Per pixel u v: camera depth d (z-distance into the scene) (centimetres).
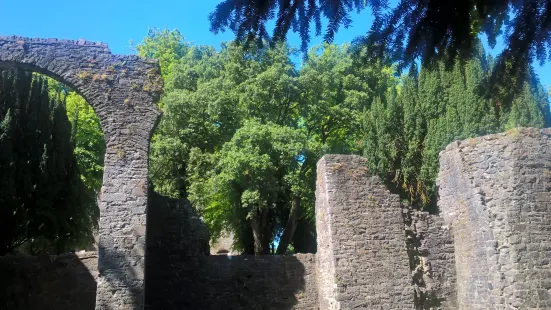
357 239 1501
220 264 1731
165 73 3306
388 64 662
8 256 1600
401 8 573
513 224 1355
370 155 2172
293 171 2402
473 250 1455
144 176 1459
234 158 2245
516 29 564
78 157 2661
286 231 2475
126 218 1414
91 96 1502
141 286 1374
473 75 1947
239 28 618
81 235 2022
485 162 1458
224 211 2684
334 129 2794
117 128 1485
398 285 1474
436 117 2086
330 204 1529
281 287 1722
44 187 1894
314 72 2606
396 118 2159
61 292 1602
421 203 2059
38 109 1948
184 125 2614
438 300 1515
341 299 1442
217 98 2564
